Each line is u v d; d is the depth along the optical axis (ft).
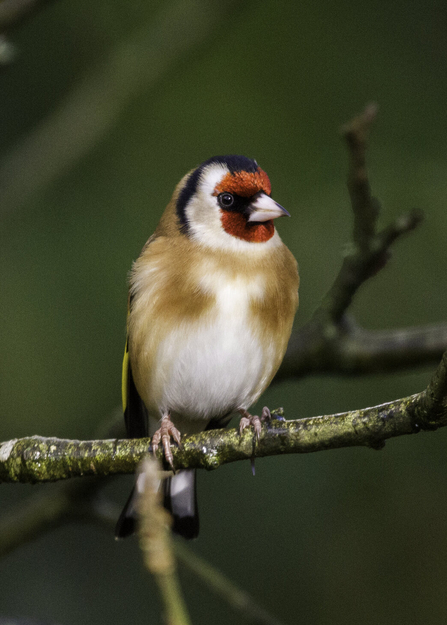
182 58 33.40
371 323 29.55
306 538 27.71
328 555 27.53
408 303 29.50
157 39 33.53
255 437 17.12
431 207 29.96
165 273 21.49
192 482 23.02
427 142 31.12
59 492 24.80
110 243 30.35
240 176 21.80
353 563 27.37
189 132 32.35
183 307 21.29
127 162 32.17
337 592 27.27
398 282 29.73
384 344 23.71
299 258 30.01
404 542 27.40
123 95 32.91
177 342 21.35
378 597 27.20
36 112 33.68
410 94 31.83
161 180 31.76
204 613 27.73
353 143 19.90
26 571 28.96
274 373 22.40
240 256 21.57
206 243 21.68
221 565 27.66
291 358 24.03
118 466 17.87
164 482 22.94
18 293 29.55
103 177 31.86
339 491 27.86
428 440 27.66
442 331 23.65
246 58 33.04
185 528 22.82
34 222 30.89
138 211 31.04
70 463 17.89
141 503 9.91
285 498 27.96
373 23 33.01
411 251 29.91
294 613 27.22
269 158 31.48
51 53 34.12
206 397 22.02
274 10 33.32
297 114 31.99
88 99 33.06
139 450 17.87
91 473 17.88
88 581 29.01
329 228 30.25
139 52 33.50
